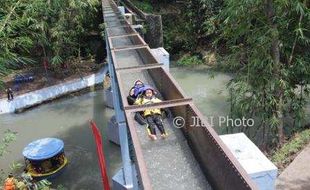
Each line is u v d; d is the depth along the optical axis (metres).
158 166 3.97
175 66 17.88
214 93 14.16
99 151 9.33
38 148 9.77
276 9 7.51
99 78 16.14
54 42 15.57
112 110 13.63
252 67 8.17
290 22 7.88
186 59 18.11
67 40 15.83
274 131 8.63
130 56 8.08
